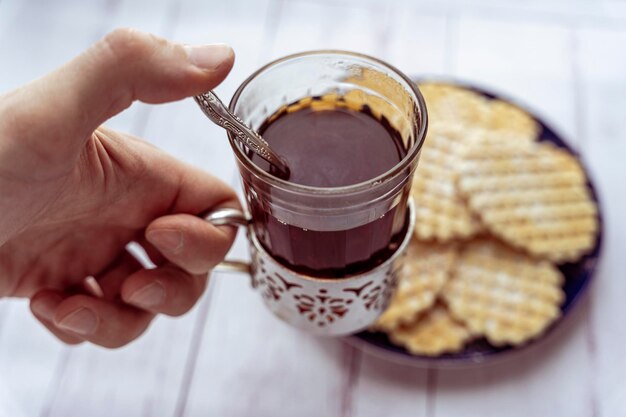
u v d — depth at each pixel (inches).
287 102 16.5
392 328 22.2
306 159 15.8
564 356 22.6
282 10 28.5
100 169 17.6
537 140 25.5
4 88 26.9
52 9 28.4
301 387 22.4
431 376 22.4
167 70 15.1
